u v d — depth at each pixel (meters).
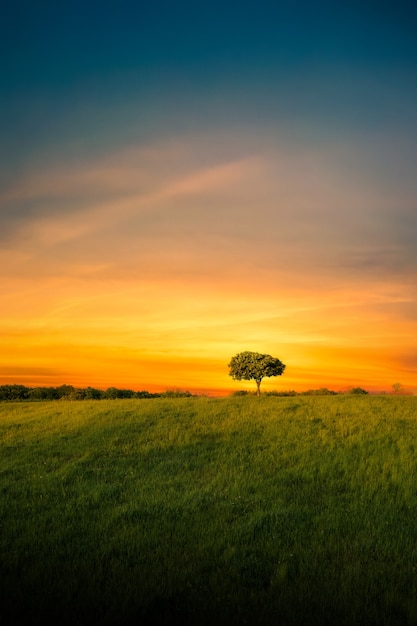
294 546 8.91
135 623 6.26
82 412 26.91
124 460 16.30
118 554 8.62
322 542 9.17
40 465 15.89
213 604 6.70
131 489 12.95
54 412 28.00
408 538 9.24
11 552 8.63
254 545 9.02
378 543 9.02
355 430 20.05
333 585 7.34
